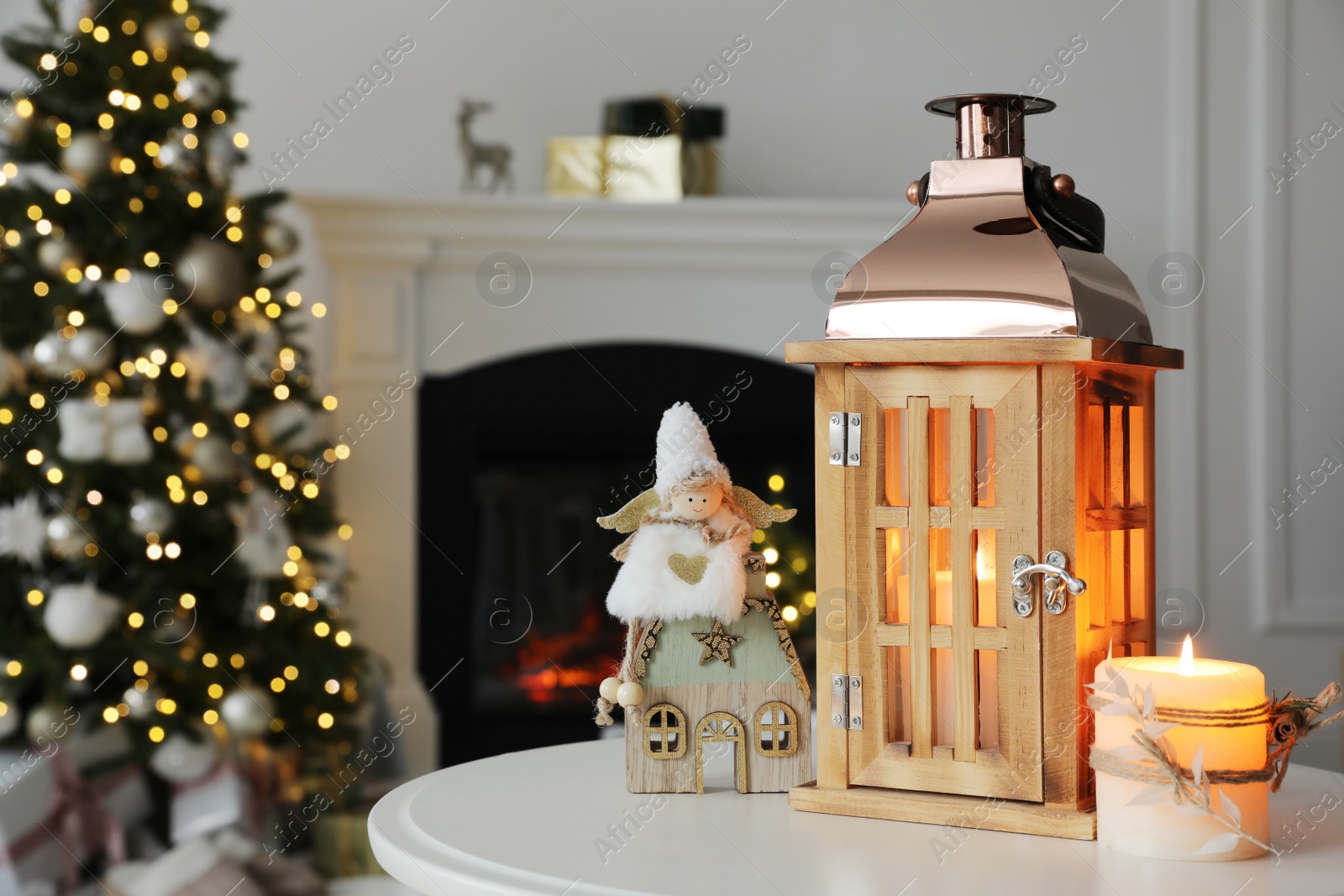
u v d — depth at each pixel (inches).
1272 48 133.5
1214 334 134.3
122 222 99.7
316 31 129.6
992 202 37.4
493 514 128.9
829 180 134.0
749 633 39.8
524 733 127.5
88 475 95.6
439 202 122.3
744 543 39.9
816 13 133.6
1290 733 34.2
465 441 127.1
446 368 126.3
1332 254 134.1
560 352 127.5
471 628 127.9
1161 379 134.3
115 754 96.5
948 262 36.8
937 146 134.1
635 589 39.3
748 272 127.8
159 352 99.9
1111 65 134.3
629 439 129.1
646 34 132.5
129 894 86.0
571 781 41.0
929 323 36.3
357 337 124.4
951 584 36.9
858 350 36.9
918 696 37.2
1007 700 36.0
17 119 101.5
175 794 97.9
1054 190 38.1
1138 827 32.4
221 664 100.9
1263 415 133.9
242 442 104.7
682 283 127.9
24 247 99.8
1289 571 134.4
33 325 97.9
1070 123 134.6
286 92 129.3
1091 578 36.6
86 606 92.3
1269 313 134.0
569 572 129.4
